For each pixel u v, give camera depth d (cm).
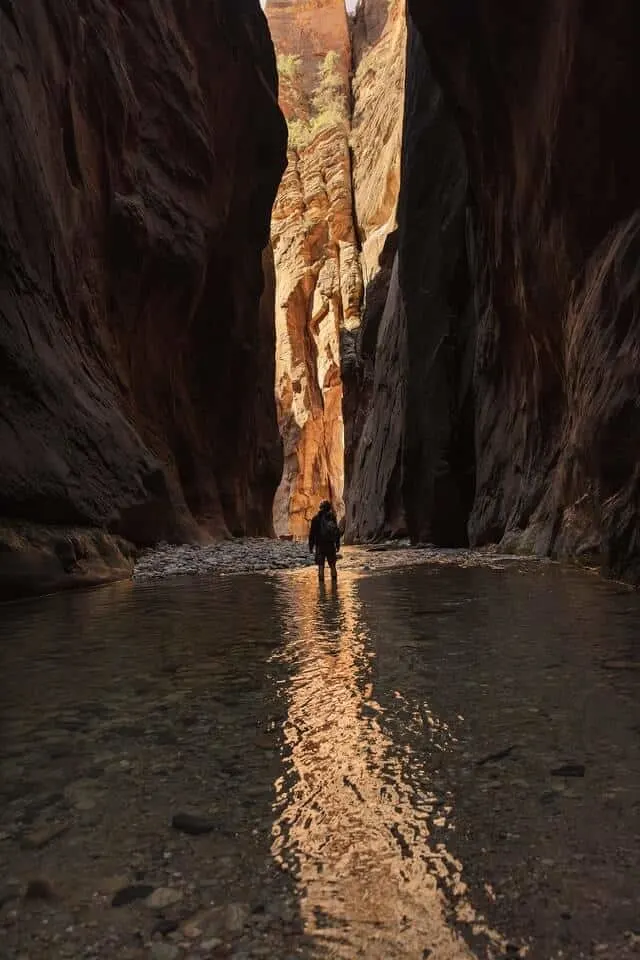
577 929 182
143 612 771
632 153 1123
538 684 414
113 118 1864
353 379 5050
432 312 2630
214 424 2777
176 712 380
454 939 180
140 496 1493
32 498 1026
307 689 421
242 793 272
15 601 889
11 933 185
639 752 302
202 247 2353
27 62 1296
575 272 1309
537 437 1709
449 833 235
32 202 1218
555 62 1255
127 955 176
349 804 260
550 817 244
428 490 2581
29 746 330
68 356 1347
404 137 3005
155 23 2253
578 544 1204
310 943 180
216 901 199
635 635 547
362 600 840
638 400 948
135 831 242
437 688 414
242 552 1772
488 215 1998
